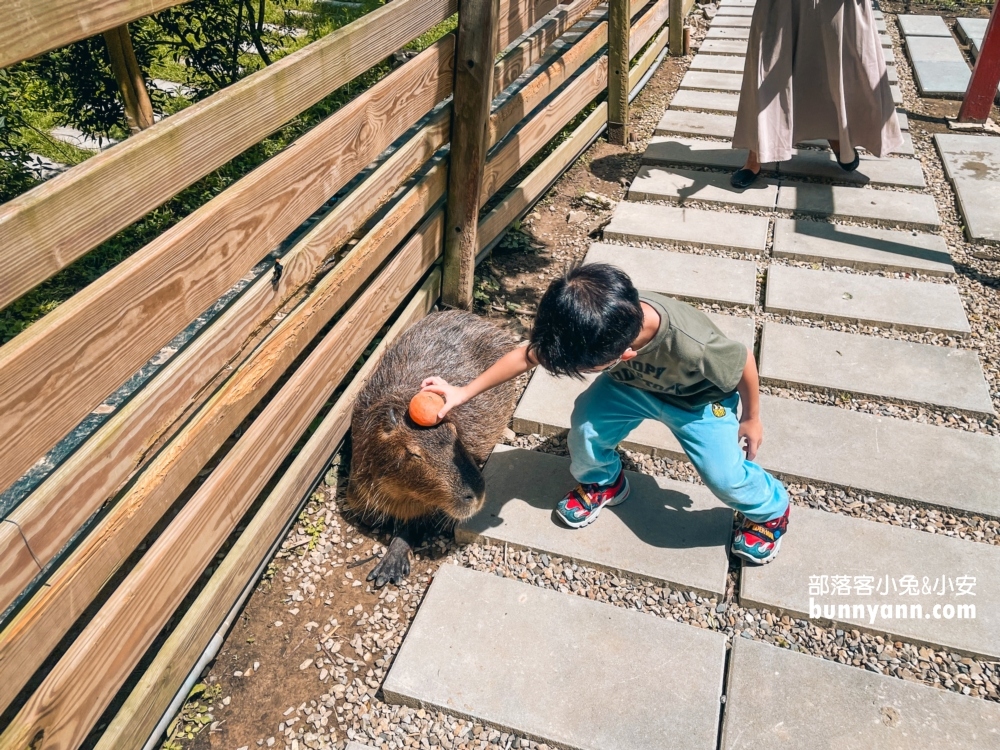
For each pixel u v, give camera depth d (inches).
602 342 83.4
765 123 218.5
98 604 113.9
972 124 278.4
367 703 104.5
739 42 372.8
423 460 115.0
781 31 209.2
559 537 124.6
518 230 216.7
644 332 92.0
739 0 456.8
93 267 180.5
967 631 108.7
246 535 113.0
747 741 96.4
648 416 109.0
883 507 130.1
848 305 179.0
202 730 101.5
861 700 100.8
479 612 113.3
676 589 117.3
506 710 100.4
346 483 139.9
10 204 63.8
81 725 81.5
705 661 106.2
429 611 113.3
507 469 138.9
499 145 191.2
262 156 224.8
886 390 153.0
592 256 202.4
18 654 70.2
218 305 167.2
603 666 105.7
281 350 114.8
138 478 89.6
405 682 103.7
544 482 135.9
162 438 122.7
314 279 173.8
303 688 106.5
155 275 82.0
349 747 99.2
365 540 130.0
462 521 125.8
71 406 72.8
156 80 259.9
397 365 139.3
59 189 67.1
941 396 151.2
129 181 75.4
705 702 101.2
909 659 107.1
